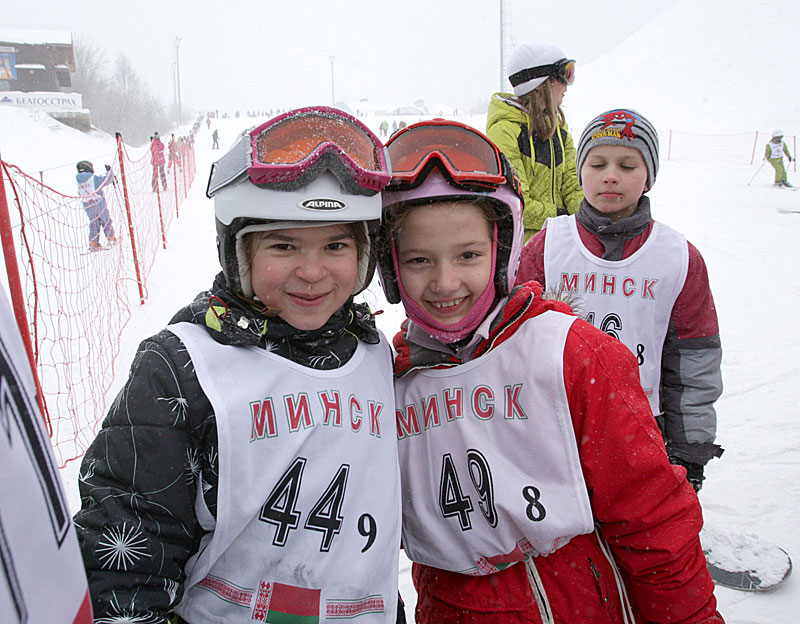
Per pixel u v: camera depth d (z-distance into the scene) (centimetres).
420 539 144
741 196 1366
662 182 1612
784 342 549
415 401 145
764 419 402
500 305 141
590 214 220
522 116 315
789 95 2959
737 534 274
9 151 2452
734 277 773
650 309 211
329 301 123
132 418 110
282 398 120
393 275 143
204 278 827
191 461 113
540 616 133
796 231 1014
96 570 104
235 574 117
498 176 127
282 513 117
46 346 549
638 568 132
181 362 113
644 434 129
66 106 3519
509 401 134
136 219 1152
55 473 63
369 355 139
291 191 112
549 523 127
